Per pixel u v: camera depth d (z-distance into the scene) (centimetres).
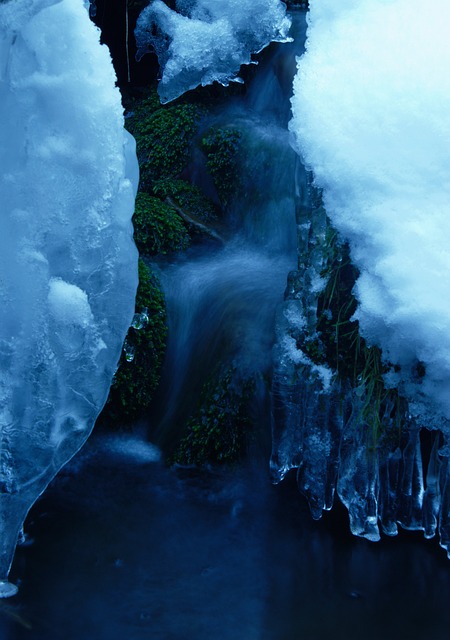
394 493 357
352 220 345
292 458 382
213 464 400
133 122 554
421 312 326
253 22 489
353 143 347
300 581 333
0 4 299
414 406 340
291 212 468
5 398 309
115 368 341
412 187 336
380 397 347
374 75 351
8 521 319
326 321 359
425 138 337
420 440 354
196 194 510
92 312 328
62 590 324
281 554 349
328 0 374
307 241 384
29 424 315
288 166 473
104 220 326
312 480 370
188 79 503
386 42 356
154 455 416
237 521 370
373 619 314
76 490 388
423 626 311
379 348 342
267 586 330
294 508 378
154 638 299
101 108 322
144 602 319
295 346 369
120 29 564
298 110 364
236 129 505
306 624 310
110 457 414
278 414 378
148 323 428
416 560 346
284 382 372
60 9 314
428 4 358
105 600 320
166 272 457
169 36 508
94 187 322
